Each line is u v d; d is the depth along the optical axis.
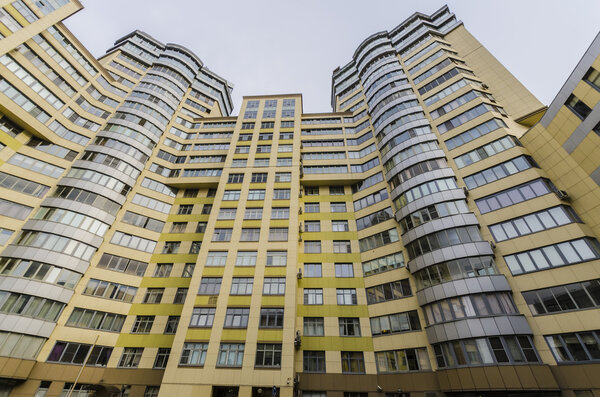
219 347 24.89
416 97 37.53
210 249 31.20
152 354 27.36
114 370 26.48
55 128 34.97
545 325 19.33
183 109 50.69
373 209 34.41
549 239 21.48
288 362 23.91
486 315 20.48
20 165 30.88
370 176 37.62
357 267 31.28
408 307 25.94
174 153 44.47
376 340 26.42
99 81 42.94
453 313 21.75
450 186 27.58
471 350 19.98
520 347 19.12
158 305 30.45
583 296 18.86
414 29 50.50
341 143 43.59
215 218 33.94
